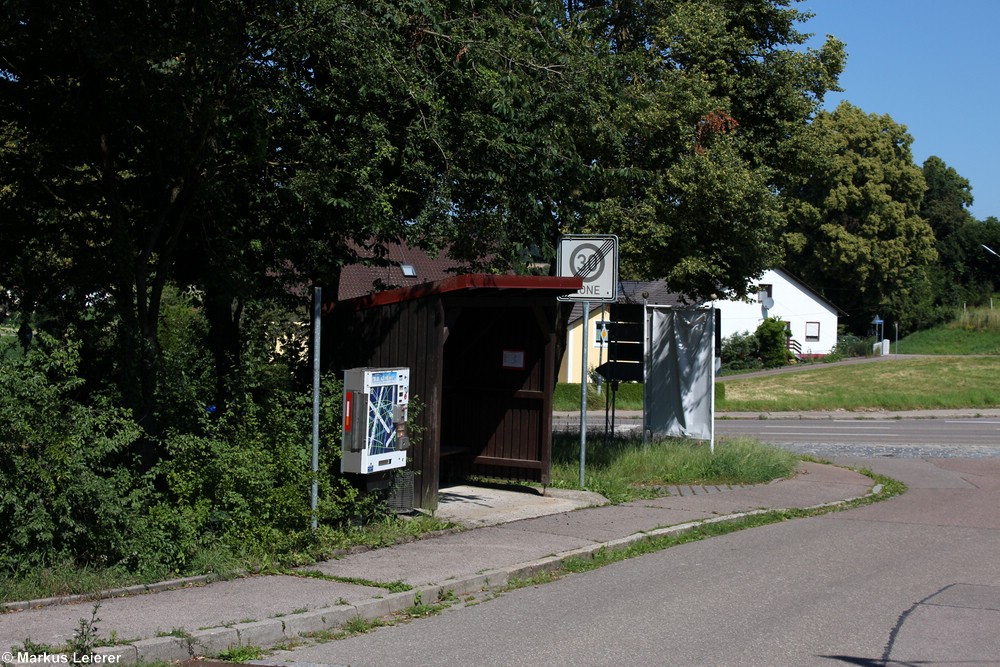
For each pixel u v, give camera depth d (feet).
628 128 51.06
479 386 42.73
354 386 30.81
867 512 41.57
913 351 246.68
